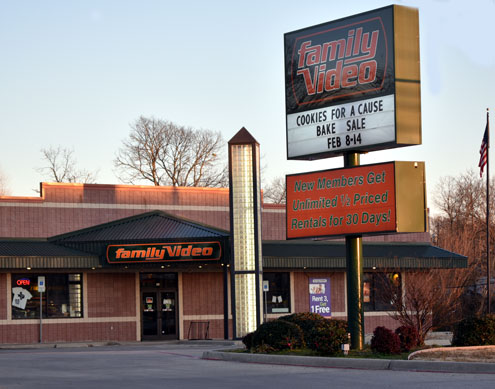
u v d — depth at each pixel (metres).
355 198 25.16
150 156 70.81
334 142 25.67
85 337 39.12
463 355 22.28
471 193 79.88
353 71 25.44
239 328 36.75
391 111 24.55
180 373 20.28
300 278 43.66
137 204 42.22
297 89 26.61
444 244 57.31
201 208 43.66
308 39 26.47
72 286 39.25
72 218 40.75
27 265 36.62
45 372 20.70
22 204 39.84
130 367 22.19
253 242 37.06
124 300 40.19
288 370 20.89
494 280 63.56
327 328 23.73
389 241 47.12
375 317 44.44
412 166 24.61
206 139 73.38
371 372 20.08
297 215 26.44
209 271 41.91
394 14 24.70
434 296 34.09
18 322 38.00
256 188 37.25
